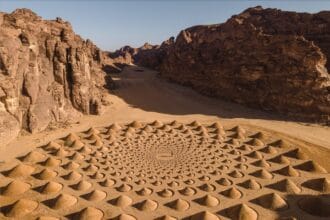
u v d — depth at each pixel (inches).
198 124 2119.8
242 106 2566.4
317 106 2166.6
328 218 1121.4
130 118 2266.2
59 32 2390.5
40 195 1272.1
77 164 1526.8
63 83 2237.9
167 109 2527.1
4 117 1758.1
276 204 1187.3
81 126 2075.5
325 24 2650.1
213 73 2933.1
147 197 1254.9
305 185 1347.2
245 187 1332.4
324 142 1807.3
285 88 2329.0
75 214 1147.9
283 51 2384.4
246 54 2664.9
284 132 1961.1
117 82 3408.0
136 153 1680.6
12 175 1418.6
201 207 1190.9
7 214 1149.1
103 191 1296.8
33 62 2032.5
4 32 1932.8
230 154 1672.0
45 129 1962.4
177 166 1526.8
